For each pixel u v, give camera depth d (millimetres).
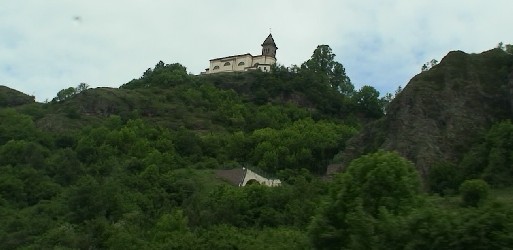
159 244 44781
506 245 17359
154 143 95375
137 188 69125
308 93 146000
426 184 58219
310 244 24594
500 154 53938
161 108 126312
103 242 49594
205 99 138750
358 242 20859
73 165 77438
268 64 165250
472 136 67438
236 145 100562
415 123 70625
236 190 62906
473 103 72250
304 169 87250
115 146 92062
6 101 139625
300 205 54125
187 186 70812
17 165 76500
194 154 95750
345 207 24797
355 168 26406
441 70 78375
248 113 129375
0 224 57438
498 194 44469
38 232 55000
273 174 88688
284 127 119375
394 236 19766
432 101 73000
